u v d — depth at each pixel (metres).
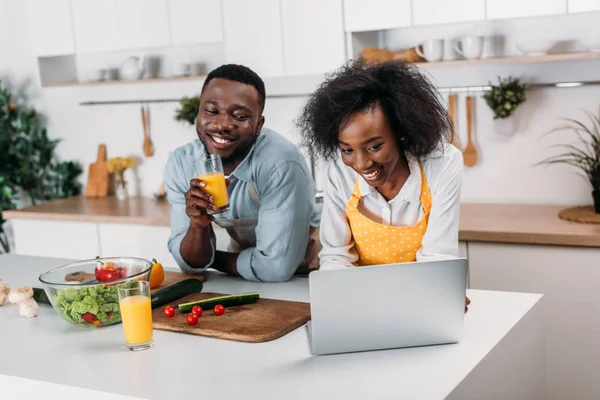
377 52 3.55
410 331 1.75
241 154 2.35
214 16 3.83
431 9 3.34
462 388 1.58
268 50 3.72
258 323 1.94
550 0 3.11
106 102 4.64
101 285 2.01
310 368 1.68
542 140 3.54
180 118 4.20
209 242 2.42
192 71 4.16
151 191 4.60
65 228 4.21
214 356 1.78
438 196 1.97
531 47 3.27
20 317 2.18
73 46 4.27
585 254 2.95
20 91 4.89
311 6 3.58
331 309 1.71
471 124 3.66
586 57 3.14
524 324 1.94
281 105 4.12
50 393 1.69
